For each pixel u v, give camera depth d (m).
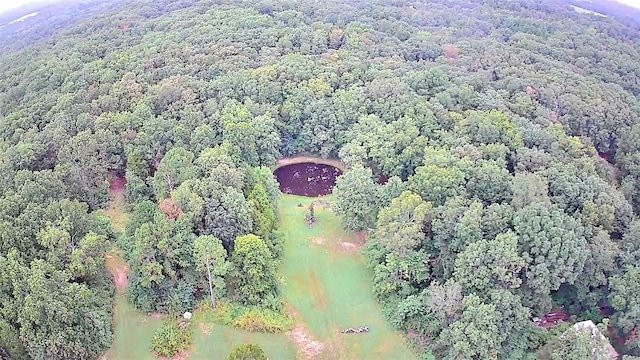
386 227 87.50
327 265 95.94
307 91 135.25
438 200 94.00
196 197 88.69
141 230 80.81
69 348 69.56
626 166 122.94
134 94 130.75
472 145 109.38
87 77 142.12
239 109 126.62
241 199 90.38
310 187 123.00
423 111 124.38
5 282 73.38
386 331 81.94
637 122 140.50
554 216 81.88
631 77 176.00
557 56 181.00
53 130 117.81
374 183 102.19
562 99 141.00
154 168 118.38
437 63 157.25
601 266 82.25
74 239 84.88
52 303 68.88
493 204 87.69
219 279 82.44
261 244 84.00
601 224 89.75
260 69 139.88
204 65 145.12
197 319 82.62
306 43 158.75
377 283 88.00
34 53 178.12
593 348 67.88
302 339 80.50
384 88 132.12
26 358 69.50
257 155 122.56
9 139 123.56
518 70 154.50
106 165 112.56
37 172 99.00
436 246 88.12
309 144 134.25
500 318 72.50
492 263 77.81
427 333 79.81
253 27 167.12
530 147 115.31
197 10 187.75
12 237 80.38
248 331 81.31
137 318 82.81
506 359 73.00
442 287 77.50
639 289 77.00
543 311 81.12
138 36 172.75
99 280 85.00
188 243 83.69
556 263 77.94
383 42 167.25
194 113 122.44
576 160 108.56
